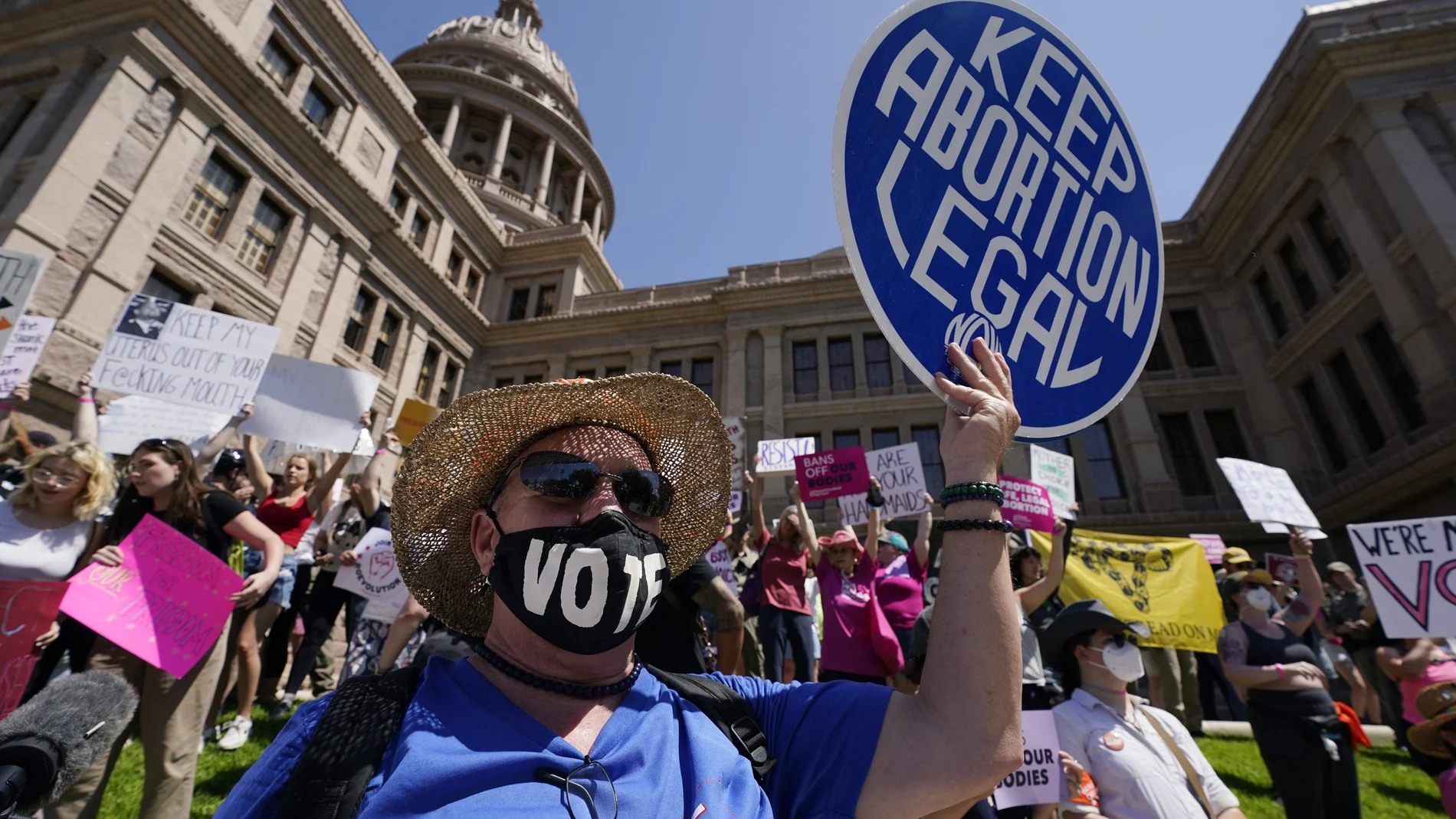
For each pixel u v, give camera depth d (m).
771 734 1.32
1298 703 3.70
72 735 0.93
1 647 2.48
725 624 3.13
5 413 4.79
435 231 22.19
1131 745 2.86
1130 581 7.14
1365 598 7.34
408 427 6.24
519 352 23.36
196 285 13.08
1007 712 1.09
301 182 15.99
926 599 5.44
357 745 1.01
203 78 13.73
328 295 16.62
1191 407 18.34
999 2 1.82
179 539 2.92
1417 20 15.47
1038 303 1.63
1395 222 14.01
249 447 5.71
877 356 20.88
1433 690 3.56
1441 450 12.41
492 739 1.05
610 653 1.31
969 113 1.66
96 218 11.40
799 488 6.89
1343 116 14.98
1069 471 7.18
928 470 18.89
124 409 5.51
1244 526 16.44
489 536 1.47
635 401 1.54
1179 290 19.64
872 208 1.41
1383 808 4.82
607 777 1.04
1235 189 18.09
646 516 1.43
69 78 12.32
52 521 3.04
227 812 0.99
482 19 43.69
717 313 22.52
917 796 1.11
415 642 4.94
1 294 4.21
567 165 37.00
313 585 6.32
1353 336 15.19
